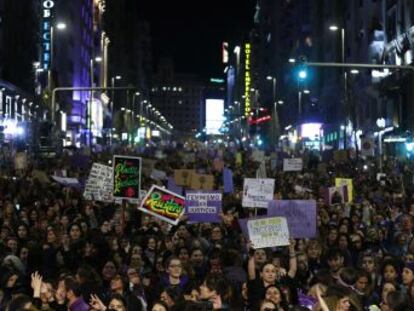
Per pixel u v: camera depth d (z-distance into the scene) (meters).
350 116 76.44
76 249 13.89
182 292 9.86
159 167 36.75
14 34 69.75
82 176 30.19
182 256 12.87
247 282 10.84
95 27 142.25
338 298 8.27
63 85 106.12
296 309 8.13
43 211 18.98
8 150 46.19
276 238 12.18
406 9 58.44
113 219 18.03
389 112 62.94
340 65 28.17
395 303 8.67
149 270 12.92
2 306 9.35
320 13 101.00
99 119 132.25
